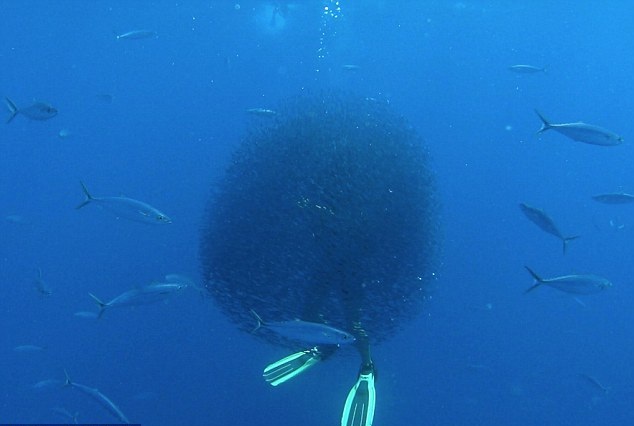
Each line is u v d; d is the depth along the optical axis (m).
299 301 5.23
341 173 5.17
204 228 5.62
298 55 21.34
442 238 6.00
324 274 5.11
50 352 10.80
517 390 11.28
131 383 10.18
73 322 11.48
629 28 19.19
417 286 5.57
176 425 9.34
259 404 9.88
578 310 13.76
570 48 22.38
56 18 19.11
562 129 5.33
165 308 11.51
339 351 6.05
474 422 10.41
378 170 5.26
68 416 7.95
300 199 5.13
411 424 10.11
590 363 12.45
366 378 5.13
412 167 5.70
